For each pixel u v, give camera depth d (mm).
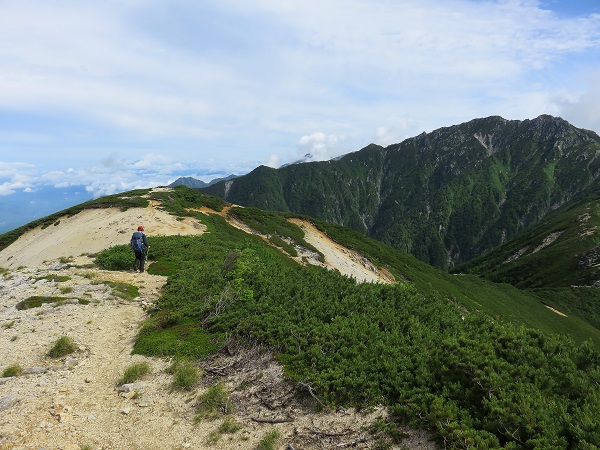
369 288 17953
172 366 10828
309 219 69875
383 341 11547
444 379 8672
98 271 22094
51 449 7355
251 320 12953
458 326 13758
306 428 7973
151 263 25062
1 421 8117
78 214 58594
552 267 139000
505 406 7172
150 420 8617
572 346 10328
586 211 170875
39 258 45500
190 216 52688
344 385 9023
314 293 16266
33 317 14734
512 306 75188
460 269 193000
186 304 15594
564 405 7551
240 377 10211
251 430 8094
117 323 14602
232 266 19859
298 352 10922
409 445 7176
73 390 9711
